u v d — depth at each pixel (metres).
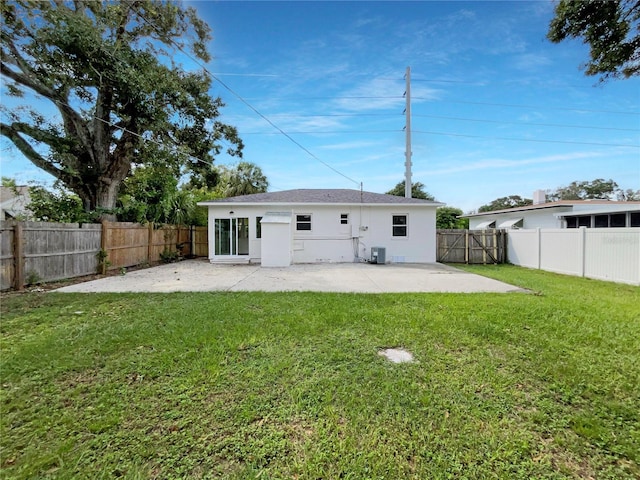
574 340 3.74
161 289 6.99
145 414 2.30
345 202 13.52
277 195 14.81
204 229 16.62
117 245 10.18
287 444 2.00
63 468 1.80
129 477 1.75
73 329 4.08
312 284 7.81
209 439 2.04
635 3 5.36
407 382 2.75
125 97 11.38
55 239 7.74
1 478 1.73
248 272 10.19
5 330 4.05
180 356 3.24
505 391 2.63
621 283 8.07
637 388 2.68
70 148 11.83
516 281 8.30
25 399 2.48
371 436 2.08
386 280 8.51
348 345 3.56
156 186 14.38
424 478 1.75
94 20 11.05
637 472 1.80
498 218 22.47
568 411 2.37
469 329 4.08
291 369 2.98
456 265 13.01
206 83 13.75
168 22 12.45
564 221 17.25
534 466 1.84
